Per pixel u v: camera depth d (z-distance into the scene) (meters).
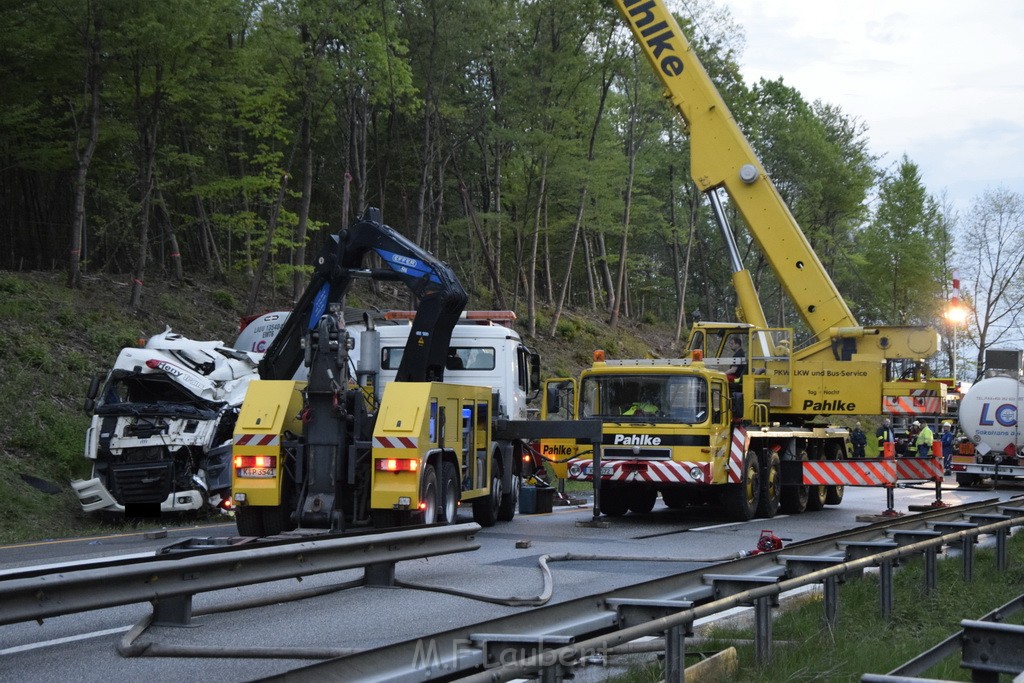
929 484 48.88
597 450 24.69
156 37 36.72
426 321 22.58
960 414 44.88
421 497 18.64
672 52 32.94
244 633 11.62
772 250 32.00
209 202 54.25
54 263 44.19
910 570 16.39
